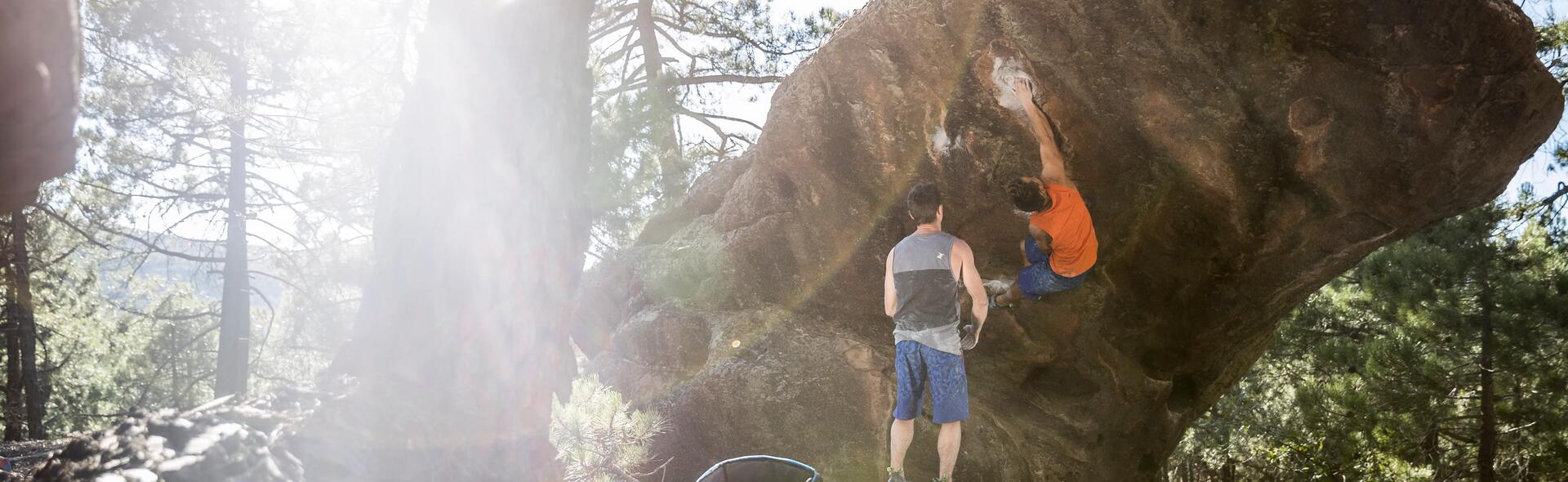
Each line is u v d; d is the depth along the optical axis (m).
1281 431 15.80
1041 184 5.27
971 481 6.68
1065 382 6.90
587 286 8.84
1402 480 12.26
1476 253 12.14
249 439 2.89
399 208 3.49
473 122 3.42
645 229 9.05
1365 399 12.08
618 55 16.70
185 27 16.08
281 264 20.09
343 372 3.47
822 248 6.83
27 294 19.70
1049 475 6.89
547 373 3.51
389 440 3.14
